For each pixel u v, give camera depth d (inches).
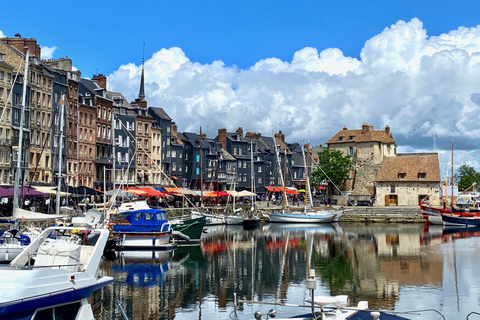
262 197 5059.1
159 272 1526.8
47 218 1315.2
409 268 1622.8
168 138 4318.4
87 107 3395.7
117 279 1419.8
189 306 1148.5
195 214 2810.0
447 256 1856.5
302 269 1611.7
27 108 2785.4
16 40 2960.1
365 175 4434.1
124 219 1967.3
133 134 3907.5
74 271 742.5
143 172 3971.5
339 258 1836.9
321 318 738.2
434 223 3280.0
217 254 1914.4
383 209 3607.3
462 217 3093.0
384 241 2365.9
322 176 4458.7
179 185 4439.0
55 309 656.4
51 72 3036.4
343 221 3622.0
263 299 1223.5
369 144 4473.4
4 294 597.3
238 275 1499.8
